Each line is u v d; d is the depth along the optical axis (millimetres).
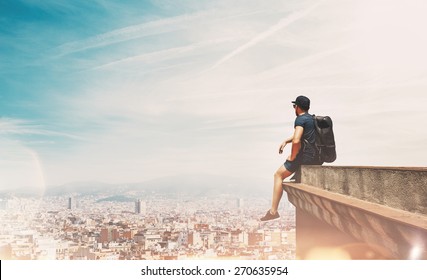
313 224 5926
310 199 4848
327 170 4930
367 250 4418
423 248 2234
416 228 2295
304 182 6000
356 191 3922
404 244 2525
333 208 3898
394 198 3109
